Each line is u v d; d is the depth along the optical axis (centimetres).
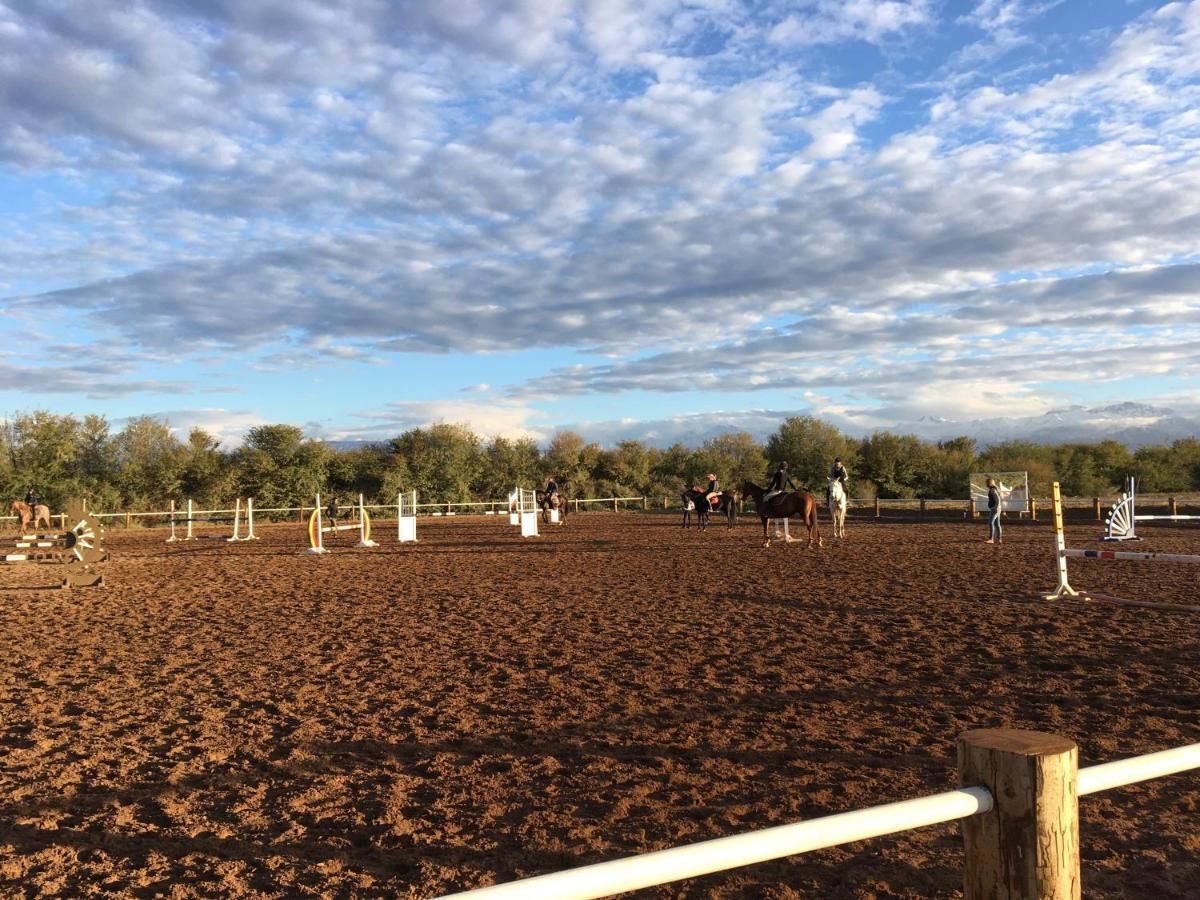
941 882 408
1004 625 1092
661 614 1237
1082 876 410
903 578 1598
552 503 3959
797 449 5844
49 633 1183
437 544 2752
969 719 678
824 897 396
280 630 1169
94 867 435
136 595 1588
